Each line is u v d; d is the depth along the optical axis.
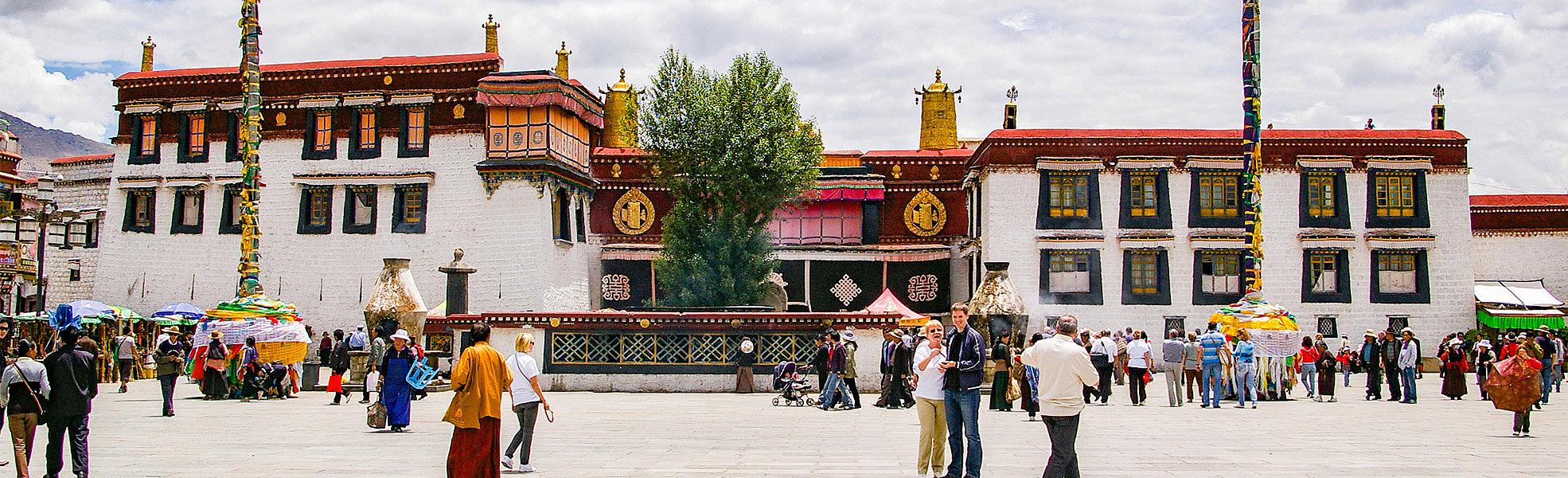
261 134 42.34
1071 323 10.76
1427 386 33.50
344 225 41.59
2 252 43.12
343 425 19.62
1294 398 27.88
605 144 49.75
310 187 41.94
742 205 39.72
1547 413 22.62
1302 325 40.81
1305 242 40.81
